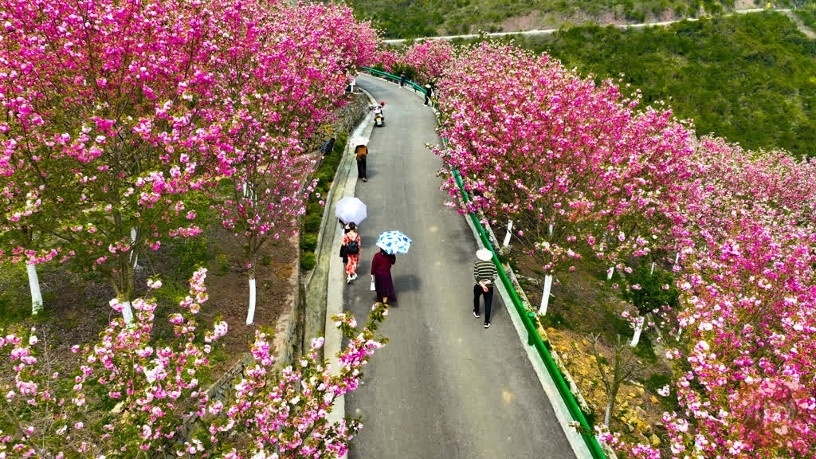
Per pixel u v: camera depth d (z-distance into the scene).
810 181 26.25
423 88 42.78
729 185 24.84
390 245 12.61
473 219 18.14
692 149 14.96
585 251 13.59
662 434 11.60
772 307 9.39
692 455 6.63
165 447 6.23
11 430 5.37
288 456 6.23
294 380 6.54
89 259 8.35
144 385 5.90
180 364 6.09
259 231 11.55
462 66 27.17
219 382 9.05
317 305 13.14
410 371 10.93
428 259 15.73
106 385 7.12
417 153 26.05
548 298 15.01
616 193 13.46
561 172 12.66
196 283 6.58
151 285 6.25
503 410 9.95
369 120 32.78
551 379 10.80
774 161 29.09
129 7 8.43
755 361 8.91
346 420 6.96
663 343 15.30
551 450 9.08
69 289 10.95
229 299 12.05
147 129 7.63
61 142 7.02
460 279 14.66
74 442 6.40
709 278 10.73
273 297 12.62
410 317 12.78
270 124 12.98
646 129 14.85
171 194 7.96
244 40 12.28
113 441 5.69
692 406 7.36
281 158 12.02
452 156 15.84
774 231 15.72
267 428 6.16
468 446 9.10
